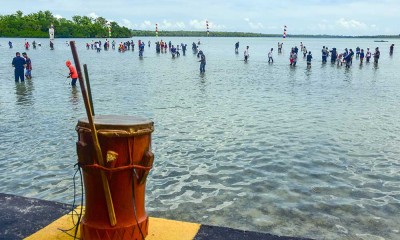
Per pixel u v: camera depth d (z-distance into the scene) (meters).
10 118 13.38
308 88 22.98
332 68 39.19
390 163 8.82
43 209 4.06
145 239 3.36
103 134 2.91
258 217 5.98
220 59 53.16
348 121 13.43
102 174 2.96
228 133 11.47
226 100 17.98
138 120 3.18
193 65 41.47
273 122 13.10
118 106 16.12
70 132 11.30
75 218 3.83
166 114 14.40
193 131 11.70
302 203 6.54
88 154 2.98
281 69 37.31
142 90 21.28
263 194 6.93
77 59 2.75
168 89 21.83
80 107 15.67
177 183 7.46
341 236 5.38
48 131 11.45
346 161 8.91
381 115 14.64
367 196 6.89
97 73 31.62
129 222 3.13
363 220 5.92
